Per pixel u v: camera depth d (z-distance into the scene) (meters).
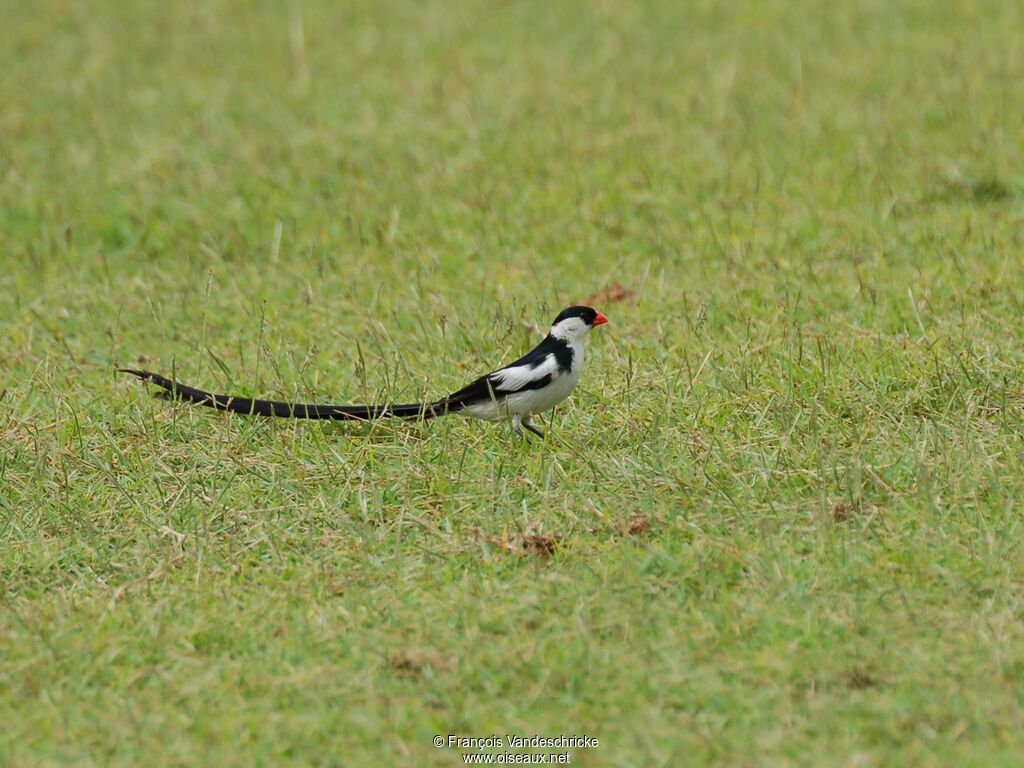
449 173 21.56
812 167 20.95
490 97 25.00
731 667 9.27
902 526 10.99
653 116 23.67
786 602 10.04
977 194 19.77
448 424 13.50
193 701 9.20
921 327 14.93
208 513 11.98
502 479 12.24
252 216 20.52
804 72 25.33
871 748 8.39
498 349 15.42
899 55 25.95
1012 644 9.27
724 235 18.89
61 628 10.16
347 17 31.08
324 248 19.36
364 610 10.27
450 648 9.70
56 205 21.23
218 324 16.97
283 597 10.54
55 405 14.25
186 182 21.78
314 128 24.08
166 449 13.26
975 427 12.55
